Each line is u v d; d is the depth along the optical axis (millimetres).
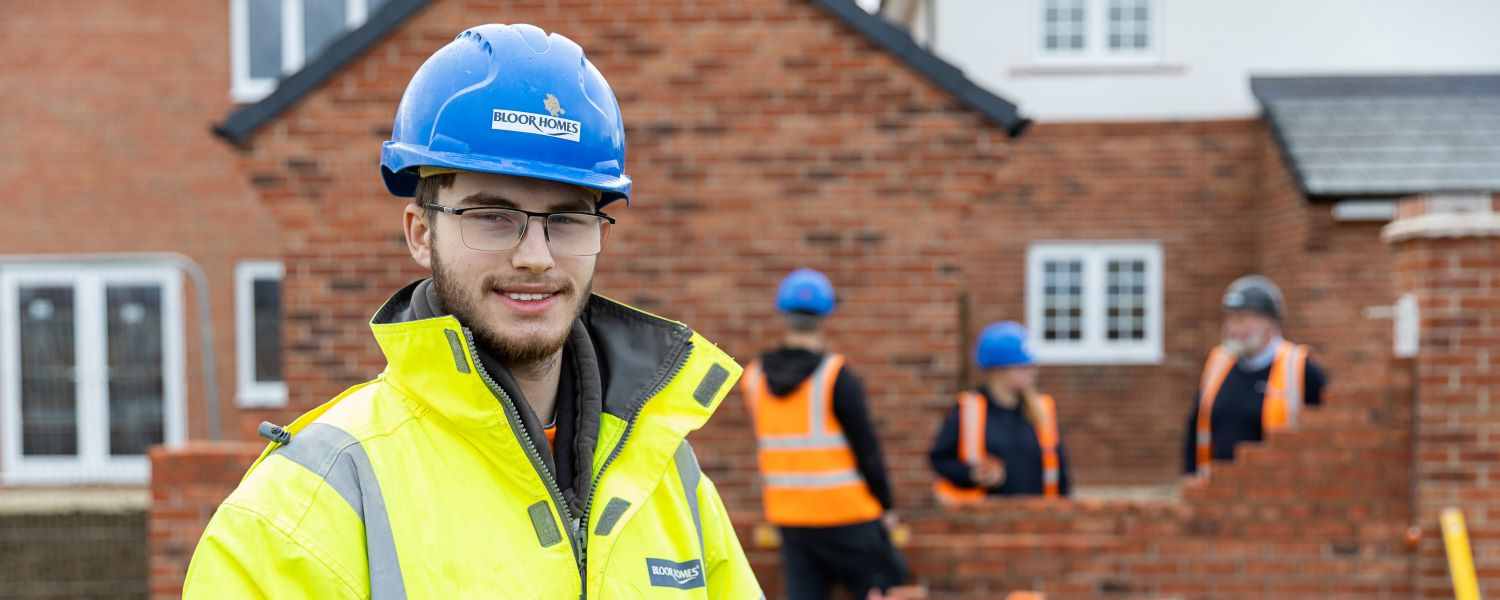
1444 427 5285
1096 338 11250
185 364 11578
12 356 11508
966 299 10750
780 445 5008
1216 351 6559
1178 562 5488
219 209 11562
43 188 11484
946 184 5707
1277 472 5457
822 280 5039
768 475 5070
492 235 1429
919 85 5703
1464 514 5266
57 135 11492
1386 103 10469
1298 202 9961
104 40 11469
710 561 1729
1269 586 5449
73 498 9711
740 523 5535
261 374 11609
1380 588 5395
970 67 11164
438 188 1458
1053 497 5660
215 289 11570
